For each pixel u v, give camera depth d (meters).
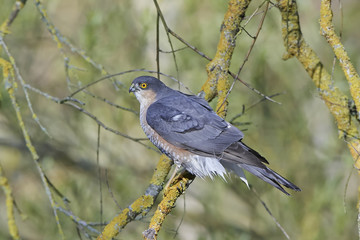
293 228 12.25
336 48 7.76
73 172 13.62
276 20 11.85
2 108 11.86
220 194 12.61
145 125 9.12
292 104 12.93
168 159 8.25
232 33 8.22
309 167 12.73
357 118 8.62
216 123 8.26
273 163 12.83
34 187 13.87
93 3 12.85
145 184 13.33
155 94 9.30
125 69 12.38
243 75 12.45
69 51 12.97
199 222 13.08
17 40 12.73
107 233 7.46
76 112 12.86
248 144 12.98
